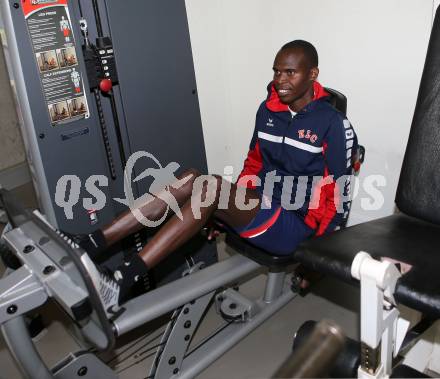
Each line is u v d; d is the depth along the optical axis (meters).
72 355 1.44
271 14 2.24
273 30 2.27
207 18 2.38
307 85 1.70
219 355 1.72
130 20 1.66
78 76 1.57
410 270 1.14
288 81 1.66
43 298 1.34
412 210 1.43
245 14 2.34
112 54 1.64
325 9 2.03
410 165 1.42
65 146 1.60
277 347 1.80
